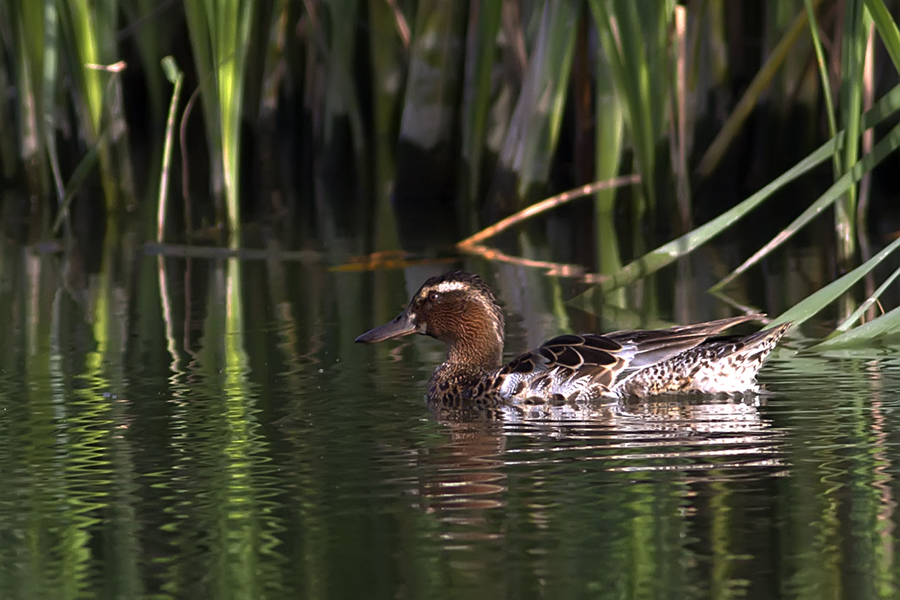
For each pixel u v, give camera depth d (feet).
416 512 22.66
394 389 32.99
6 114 75.15
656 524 21.80
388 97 73.00
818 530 21.33
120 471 25.50
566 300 45.91
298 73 82.12
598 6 54.65
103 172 67.87
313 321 42.73
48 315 44.57
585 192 56.90
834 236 58.08
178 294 48.37
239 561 20.58
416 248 57.82
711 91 65.26
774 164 69.00
